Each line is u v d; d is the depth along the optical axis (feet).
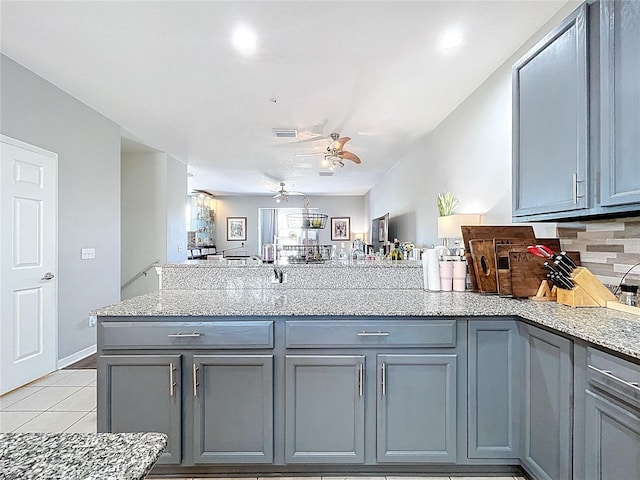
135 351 5.74
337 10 6.88
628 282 5.76
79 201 11.51
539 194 6.18
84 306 11.78
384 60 8.73
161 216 17.79
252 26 7.39
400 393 5.81
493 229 7.82
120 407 5.71
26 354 9.55
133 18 7.15
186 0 6.60
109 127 12.96
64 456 2.04
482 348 5.81
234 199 33.83
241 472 6.04
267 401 5.77
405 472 6.08
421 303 6.41
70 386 9.47
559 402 4.76
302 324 5.78
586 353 4.31
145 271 17.72
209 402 5.77
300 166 20.90
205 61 8.82
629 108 4.49
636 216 5.50
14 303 9.21
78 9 6.88
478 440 5.81
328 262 8.89
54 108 10.37
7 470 1.90
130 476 1.86
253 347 5.77
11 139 9.03
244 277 8.07
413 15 7.04
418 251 11.41
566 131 5.52
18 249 9.31
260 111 12.10
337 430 5.81
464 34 7.68
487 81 9.69
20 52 8.54
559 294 6.25
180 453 5.73
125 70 9.33
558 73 5.70
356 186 28.58
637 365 3.60
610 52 4.75
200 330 5.74
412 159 17.12
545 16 7.11
